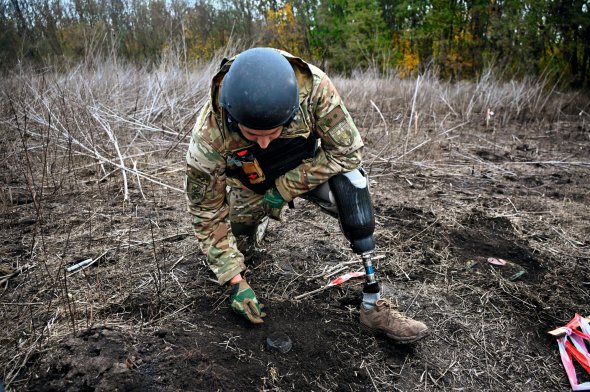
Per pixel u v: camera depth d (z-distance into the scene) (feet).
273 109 5.52
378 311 7.54
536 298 9.04
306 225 11.20
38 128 16.37
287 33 41.19
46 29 26.12
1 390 5.76
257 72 5.50
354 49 49.70
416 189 13.98
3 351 6.80
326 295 8.68
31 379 6.32
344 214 7.04
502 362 7.79
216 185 6.89
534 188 14.58
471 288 9.30
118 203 11.89
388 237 10.80
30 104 16.88
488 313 8.70
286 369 6.94
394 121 23.22
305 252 10.02
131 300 8.02
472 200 13.25
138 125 16.30
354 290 8.86
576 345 8.08
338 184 7.00
